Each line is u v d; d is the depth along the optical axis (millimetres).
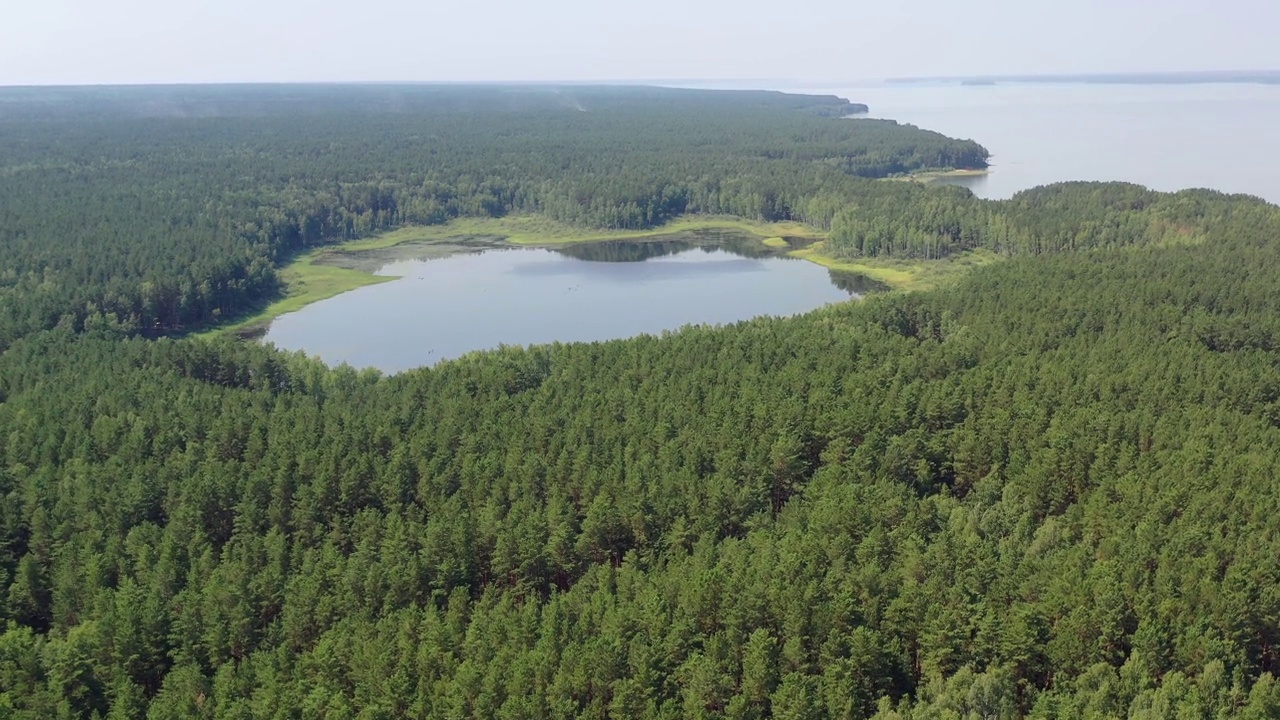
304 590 80312
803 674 69438
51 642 76562
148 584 83688
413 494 98750
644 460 100062
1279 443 100812
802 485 99875
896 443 102750
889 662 70812
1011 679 70125
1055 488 94625
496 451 103938
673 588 77875
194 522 92500
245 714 67688
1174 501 87875
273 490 96562
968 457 102375
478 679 68438
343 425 112062
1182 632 72188
